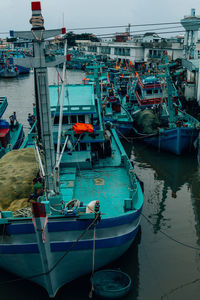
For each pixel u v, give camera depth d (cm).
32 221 1006
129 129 2942
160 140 2609
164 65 2447
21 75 8662
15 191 1209
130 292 1105
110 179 1556
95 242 1070
